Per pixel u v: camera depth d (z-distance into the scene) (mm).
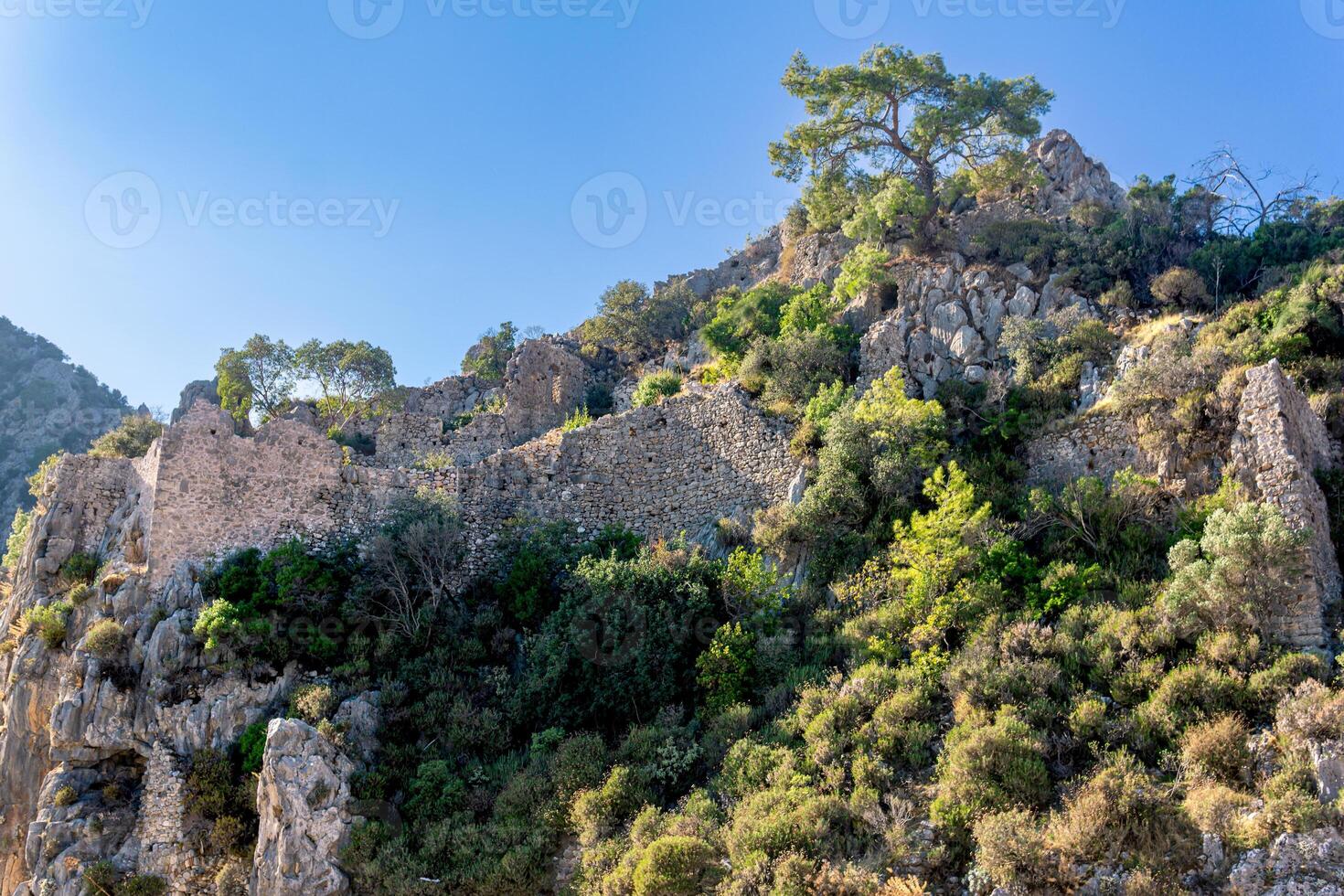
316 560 35125
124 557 35500
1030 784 22297
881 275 45844
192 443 35562
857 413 36000
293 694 30969
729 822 24547
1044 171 53594
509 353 73312
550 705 31203
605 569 33219
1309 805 19484
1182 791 21172
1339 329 33719
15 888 30641
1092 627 26922
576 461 40594
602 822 26156
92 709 30609
